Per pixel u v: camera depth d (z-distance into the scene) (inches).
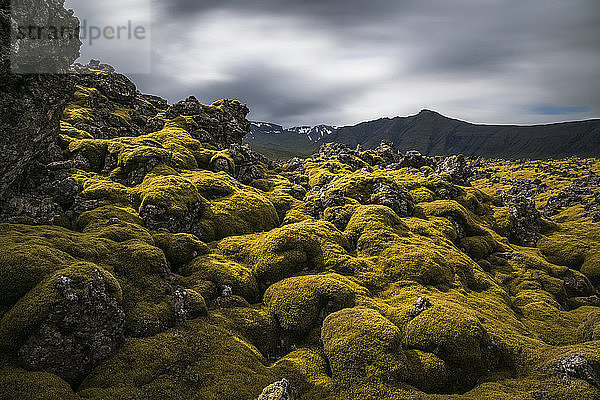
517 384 1339.8
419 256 2191.2
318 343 1536.7
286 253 2032.5
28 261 1126.4
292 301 1668.3
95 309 1064.2
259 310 1683.1
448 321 1497.3
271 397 970.1
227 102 5743.1
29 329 965.8
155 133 4065.0
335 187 3366.1
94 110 4168.3
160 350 1184.8
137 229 1798.7
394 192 3339.1
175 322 1366.9
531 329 1962.4
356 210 2847.0
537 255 3400.6
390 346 1337.4
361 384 1243.8
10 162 1453.0
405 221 3046.3
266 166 5447.8
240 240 2276.1
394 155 6771.7
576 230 4138.8
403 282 1995.6
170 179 2450.8
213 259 1966.0
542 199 7824.8
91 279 1081.4
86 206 2062.0
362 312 1552.7
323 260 2091.5
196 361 1227.2
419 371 1336.1
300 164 6176.2
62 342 989.8
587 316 1989.4
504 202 4808.1
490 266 2913.4
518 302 2393.0
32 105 1413.6
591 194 7135.8
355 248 2428.6
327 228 2456.9
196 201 2406.5
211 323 1470.2
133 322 1252.5
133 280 1405.0
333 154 6865.2
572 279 2903.5
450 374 1375.5
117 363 1089.4
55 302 988.6
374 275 2047.2
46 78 1443.2
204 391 1103.6
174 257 1902.1
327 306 1676.9
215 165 3659.0
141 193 2332.7
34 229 1457.9
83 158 2829.7
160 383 1069.1
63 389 918.4
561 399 1247.5
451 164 5684.1
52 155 2140.7
